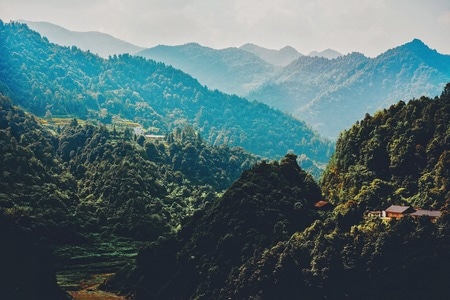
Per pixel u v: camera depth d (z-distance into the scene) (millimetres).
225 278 154500
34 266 152625
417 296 139125
